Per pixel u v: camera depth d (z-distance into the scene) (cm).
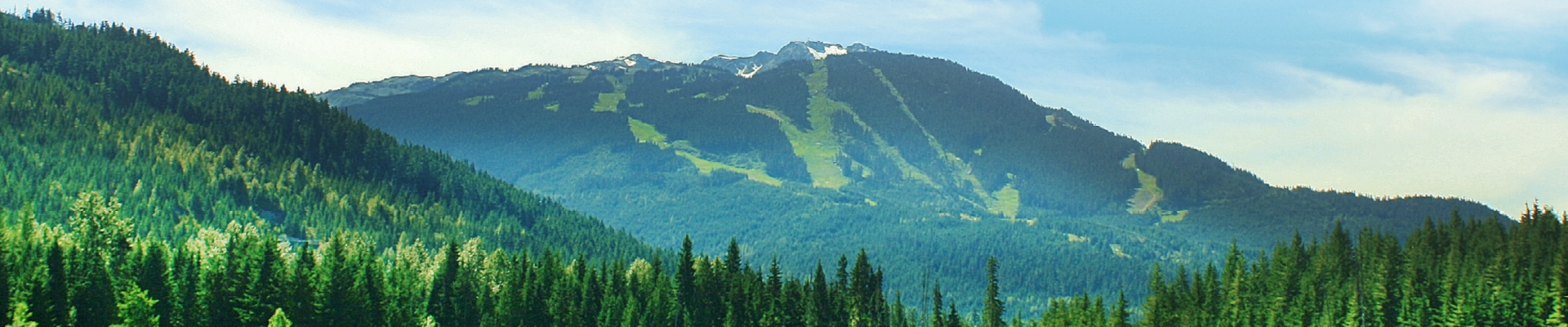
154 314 14375
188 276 15712
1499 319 19338
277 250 16825
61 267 14025
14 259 15038
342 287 15525
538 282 19012
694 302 19950
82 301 14012
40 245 15825
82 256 15325
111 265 16000
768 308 19838
